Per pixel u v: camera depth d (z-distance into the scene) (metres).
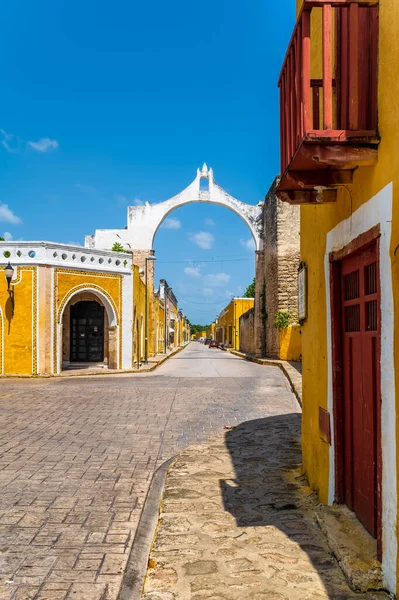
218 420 10.30
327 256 4.83
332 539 3.98
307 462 5.92
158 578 3.68
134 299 24.22
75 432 9.23
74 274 20.50
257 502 5.27
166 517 4.88
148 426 9.76
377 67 3.54
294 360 24.64
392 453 3.14
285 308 25.05
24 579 3.90
